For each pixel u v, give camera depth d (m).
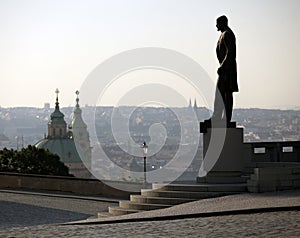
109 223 16.94
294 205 16.62
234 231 13.38
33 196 30.67
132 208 21.83
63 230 15.12
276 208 16.48
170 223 15.54
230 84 23.91
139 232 14.08
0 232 14.91
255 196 20.12
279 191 21.34
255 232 13.05
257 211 16.45
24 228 15.95
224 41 24.00
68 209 25.33
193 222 15.39
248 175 25.92
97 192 30.47
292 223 14.06
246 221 14.85
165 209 19.20
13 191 32.91
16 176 35.09
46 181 33.47
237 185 22.08
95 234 14.07
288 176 21.64
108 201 27.80
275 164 27.36
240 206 17.45
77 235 14.01
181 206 19.36
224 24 24.36
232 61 23.97
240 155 23.88
